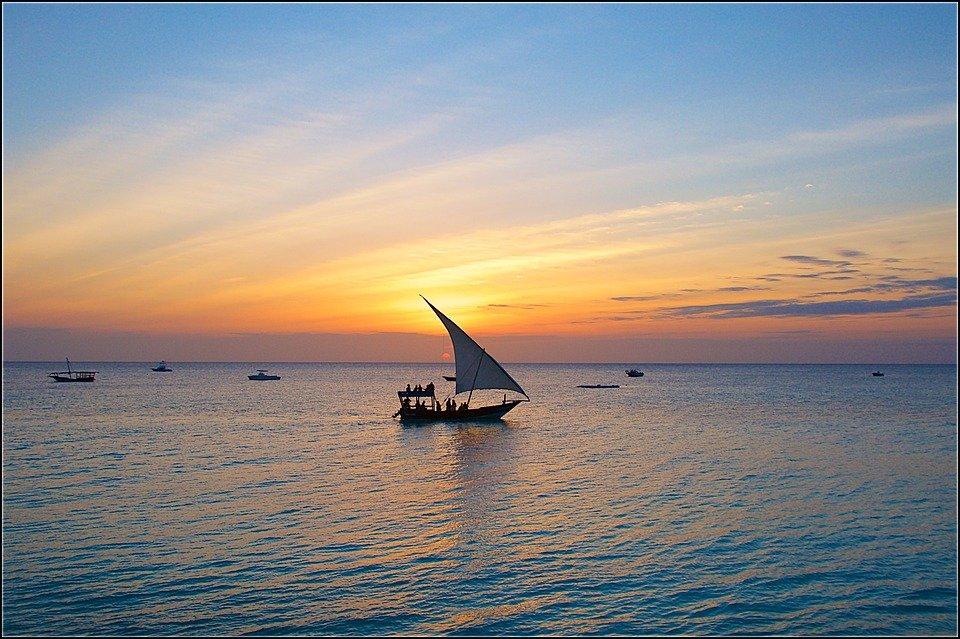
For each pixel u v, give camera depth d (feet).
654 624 59.67
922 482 118.83
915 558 75.31
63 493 109.50
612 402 342.64
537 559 75.51
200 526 88.94
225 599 64.75
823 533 85.10
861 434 191.52
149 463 140.87
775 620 60.23
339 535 84.84
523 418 249.96
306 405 312.71
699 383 583.58
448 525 89.86
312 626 59.47
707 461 144.56
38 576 69.97
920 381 614.34
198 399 345.10
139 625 59.31
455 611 62.39
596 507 100.32
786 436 188.65
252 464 141.18
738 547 79.41
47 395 362.53
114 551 78.02
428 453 159.33
